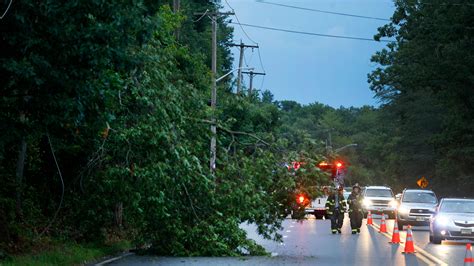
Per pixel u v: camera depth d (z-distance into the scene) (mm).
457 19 63500
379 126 147875
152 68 25766
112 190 25734
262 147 29594
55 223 28672
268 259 25906
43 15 17297
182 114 26844
